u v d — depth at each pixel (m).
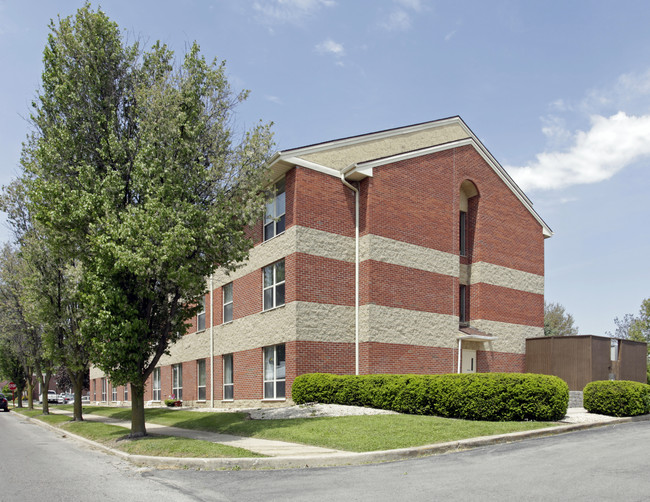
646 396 16.53
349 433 12.70
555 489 7.46
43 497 7.92
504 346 24.75
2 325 31.02
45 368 33.84
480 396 14.59
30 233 23.34
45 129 15.18
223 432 15.40
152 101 14.62
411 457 10.66
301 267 19.59
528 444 11.55
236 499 7.48
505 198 26.27
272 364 21.03
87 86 15.10
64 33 14.84
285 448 11.55
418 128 24.56
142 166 13.84
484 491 7.44
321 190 20.52
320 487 8.09
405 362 20.89
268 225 22.14
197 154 15.05
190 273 13.94
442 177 23.59
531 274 26.83
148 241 13.11
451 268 23.30
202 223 14.38
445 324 22.58
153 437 14.59
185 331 16.17
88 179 14.28
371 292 20.31
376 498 7.25
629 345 24.67
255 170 15.57
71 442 17.09
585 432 13.34
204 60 15.77
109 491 8.27
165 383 32.09
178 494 7.92
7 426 25.77
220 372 25.17
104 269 13.85
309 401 18.38
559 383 14.77
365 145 22.44
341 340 20.17
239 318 23.62
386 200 21.38
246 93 16.25
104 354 13.98
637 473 8.40
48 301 22.67
